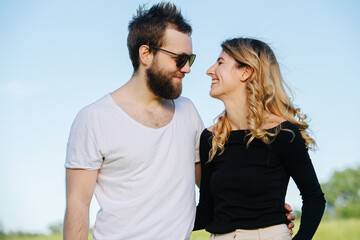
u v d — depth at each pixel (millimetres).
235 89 2904
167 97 2900
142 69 2932
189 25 3000
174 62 2875
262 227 2645
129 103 2898
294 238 2586
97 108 2811
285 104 2938
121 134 2766
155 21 2910
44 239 13828
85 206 2730
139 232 2717
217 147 2867
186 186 2861
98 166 2770
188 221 2828
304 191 2678
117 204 2754
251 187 2686
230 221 2713
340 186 18344
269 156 2715
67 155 2814
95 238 2814
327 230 14180
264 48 2941
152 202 2746
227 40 2996
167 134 2859
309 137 2977
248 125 2822
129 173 2773
